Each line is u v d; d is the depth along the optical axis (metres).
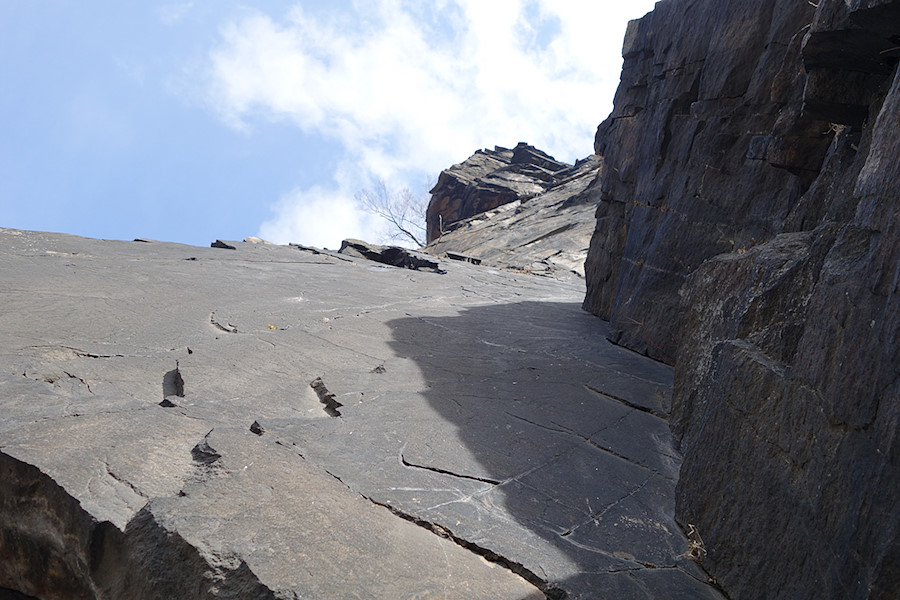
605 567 2.73
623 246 8.78
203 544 2.32
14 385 3.70
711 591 2.66
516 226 27.70
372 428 3.90
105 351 4.73
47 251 8.61
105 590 2.51
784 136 4.82
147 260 9.09
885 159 2.18
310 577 2.22
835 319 2.29
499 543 2.78
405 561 2.47
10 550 2.88
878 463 1.89
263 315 6.53
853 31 2.98
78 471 2.81
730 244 6.11
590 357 6.46
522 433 4.16
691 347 4.46
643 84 8.71
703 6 7.04
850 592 1.91
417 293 9.66
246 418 3.85
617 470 3.76
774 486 2.49
